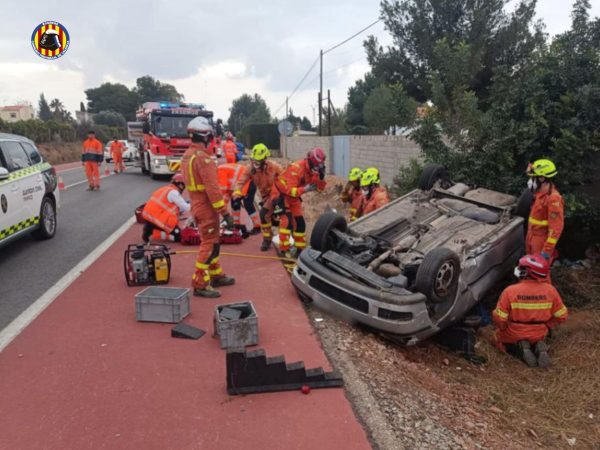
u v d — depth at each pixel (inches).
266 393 153.9
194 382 159.5
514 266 259.6
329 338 194.1
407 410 150.3
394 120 380.2
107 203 538.6
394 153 527.5
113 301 229.8
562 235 319.6
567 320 247.1
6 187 291.3
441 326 210.8
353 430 135.6
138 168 1075.9
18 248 332.8
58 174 917.8
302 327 203.3
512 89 320.5
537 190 243.4
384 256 226.2
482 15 689.6
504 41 697.6
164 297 203.0
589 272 301.6
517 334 215.2
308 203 565.6
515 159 323.3
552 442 158.2
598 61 295.0
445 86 379.2
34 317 211.0
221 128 812.0
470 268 222.7
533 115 297.0
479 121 329.4
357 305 203.0
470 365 211.2
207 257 230.8
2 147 304.8
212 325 203.2
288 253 303.4
